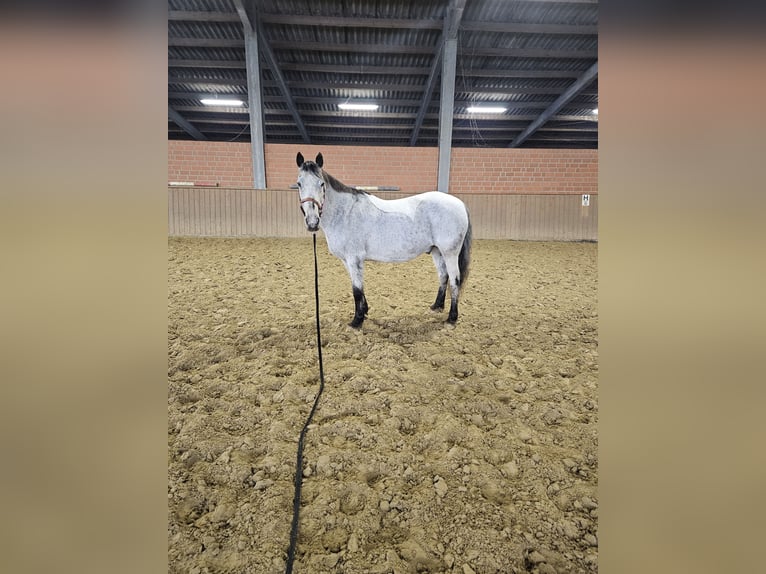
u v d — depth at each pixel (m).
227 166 6.60
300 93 8.70
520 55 7.25
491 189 6.92
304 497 1.28
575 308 3.28
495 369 2.18
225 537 1.14
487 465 1.43
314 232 2.29
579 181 6.91
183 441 1.54
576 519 1.20
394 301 3.37
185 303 3.22
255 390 1.92
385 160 6.74
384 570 1.05
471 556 1.08
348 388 1.95
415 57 7.40
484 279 4.25
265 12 6.32
